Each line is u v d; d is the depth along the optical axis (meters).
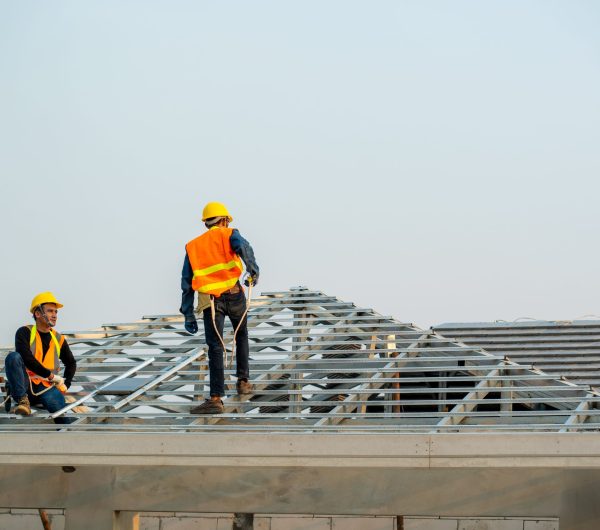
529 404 12.85
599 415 10.94
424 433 9.66
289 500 10.96
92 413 11.89
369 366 13.28
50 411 12.02
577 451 9.29
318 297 15.63
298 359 13.46
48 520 17.56
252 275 11.55
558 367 17.09
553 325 19.23
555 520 18.48
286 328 14.44
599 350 17.89
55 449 9.98
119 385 13.04
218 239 11.53
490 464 9.38
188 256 11.56
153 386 12.66
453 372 14.57
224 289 11.45
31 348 12.05
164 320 15.47
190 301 11.70
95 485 11.32
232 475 11.09
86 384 13.11
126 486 11.27
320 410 13.95
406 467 9.52
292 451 9.65
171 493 11.18
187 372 13.09
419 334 14.17
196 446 9.77
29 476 11.45
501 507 10.60
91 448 9.94
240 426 10.84
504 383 12.31
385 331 14.31
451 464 9.41
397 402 11.74
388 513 10.76
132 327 15.33
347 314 15.05
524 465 9.35
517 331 19.09
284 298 15.71
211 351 11.52
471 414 11.34
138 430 10.97
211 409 11.41
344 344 14.15
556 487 10.57
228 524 18.77
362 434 9.57
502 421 11.21
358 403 11.84
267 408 13.28
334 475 10.92
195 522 18.78
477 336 19.03
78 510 11.31
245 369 11.86
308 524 18.67
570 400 11.34
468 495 10.66
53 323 12.25
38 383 12.03
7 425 11.32
